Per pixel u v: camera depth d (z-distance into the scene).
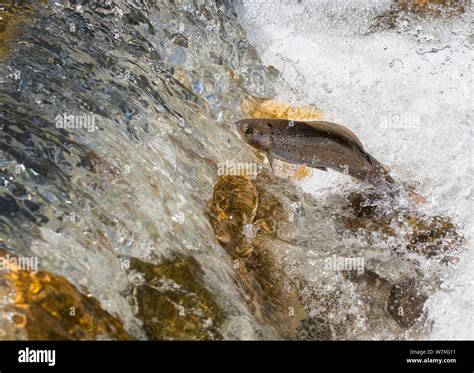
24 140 3.96
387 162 5.41
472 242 4.68
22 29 4.96
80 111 4.40
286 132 4.56
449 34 6.47
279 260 4.36
